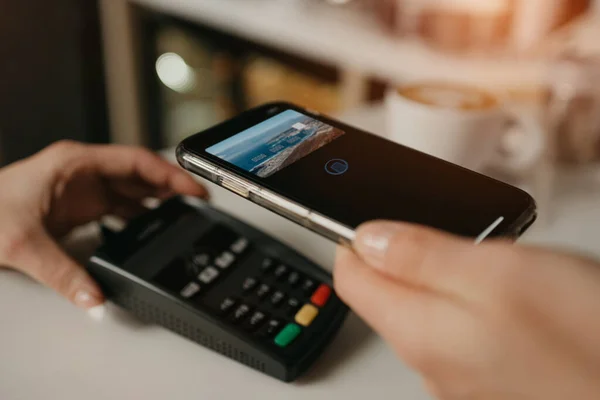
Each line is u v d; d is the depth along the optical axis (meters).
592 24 0.76
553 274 0.26
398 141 0.55
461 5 0.86
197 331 0.40
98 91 1.27
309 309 0.41
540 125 0.58
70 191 0.50
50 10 1.13
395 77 0.87
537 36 0.85
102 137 1.31
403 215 0.34
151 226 0.46
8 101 1.15
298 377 0.38
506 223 0.34
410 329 0.29
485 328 0.27
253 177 0.36
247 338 0.38
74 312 0.43
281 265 0.44
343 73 1.05
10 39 1.11
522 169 0.59
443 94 0.57
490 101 0.55
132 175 0.52
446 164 0.39
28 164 0.50
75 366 0.39
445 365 0.28
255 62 1.18
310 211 0.34
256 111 0.44
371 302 0.30
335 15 1.01
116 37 1.20
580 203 0.57
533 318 0.26
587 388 0.25
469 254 0.28
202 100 1.28
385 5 0.94
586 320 0.25
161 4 1.10
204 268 0.43
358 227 0.31
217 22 1.04
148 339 0.41
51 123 1.23
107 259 0.42
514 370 0.26
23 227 0.45
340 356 0.40
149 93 1.27
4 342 0.40
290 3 1.03
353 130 0.42
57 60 1.18
